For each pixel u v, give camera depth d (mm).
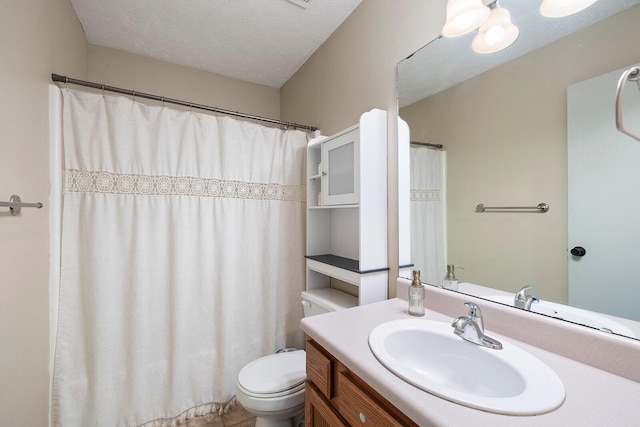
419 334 913
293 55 2096
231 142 1713
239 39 1896
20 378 986
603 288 722
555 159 812
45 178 1201
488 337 802
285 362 1417
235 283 1723
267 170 1849
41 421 1171
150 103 2100
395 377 646
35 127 1108
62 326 1294
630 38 671
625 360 653
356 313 1074
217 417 1580
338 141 1502
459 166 1088
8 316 905
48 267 1230
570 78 779
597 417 518
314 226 1862
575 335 732
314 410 918
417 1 1240
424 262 1226
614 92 699
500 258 951
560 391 585
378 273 1368
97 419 1346
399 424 597
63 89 1307
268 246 1838
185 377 1560
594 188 736
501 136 947
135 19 1686
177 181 1555
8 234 907
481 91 1005
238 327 1730
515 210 911
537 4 850
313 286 1824
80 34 1710
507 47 925
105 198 1388
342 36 1738
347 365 746
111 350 1396
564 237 794
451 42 1105
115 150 1405
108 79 1956
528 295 874
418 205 1257
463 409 538
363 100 1566
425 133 1220
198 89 2285
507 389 688
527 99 875
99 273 1364
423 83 1220
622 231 689
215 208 1663
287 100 2500
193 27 1768
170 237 1542
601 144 723
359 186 1330
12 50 934
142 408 1451
